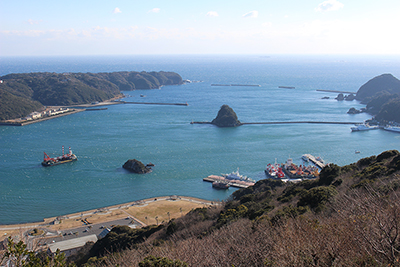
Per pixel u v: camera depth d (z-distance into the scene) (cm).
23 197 12219
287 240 2653
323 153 17338
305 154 17162
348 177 7556
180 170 15075
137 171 14762
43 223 10150
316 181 8538
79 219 10331
